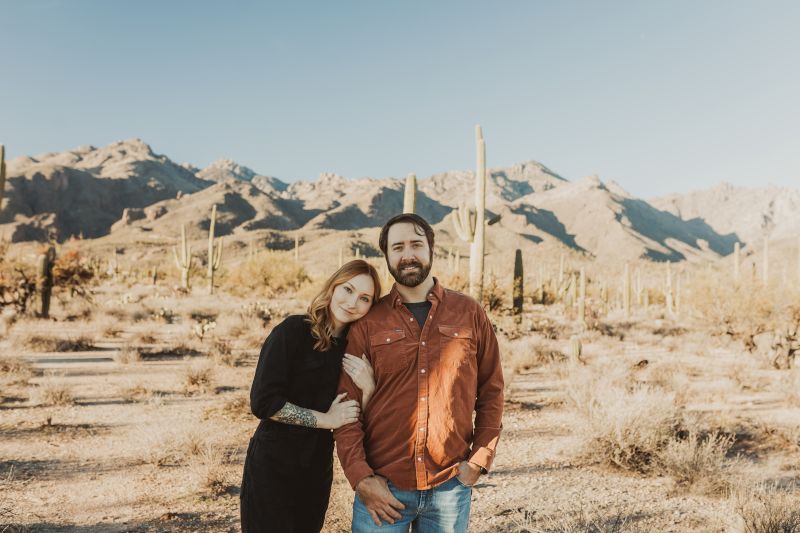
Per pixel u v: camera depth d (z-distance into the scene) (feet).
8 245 62.44
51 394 26.04
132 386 29.43
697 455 17.33
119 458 18.49
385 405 7.66
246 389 29.81
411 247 7.82
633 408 19.66
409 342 7.70
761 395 30.96
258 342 47.85
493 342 8.39
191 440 18.76
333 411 7.77
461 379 7.68
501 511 14.62
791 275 55.06
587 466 18.56
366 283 8.04
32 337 43.88
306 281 124.16
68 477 16.66
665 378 32.76
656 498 15.58
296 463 7.94
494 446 7.78
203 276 171.32
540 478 17.38
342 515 12.94
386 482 7.52
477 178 52.65
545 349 46.19
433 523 7.63
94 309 68.95
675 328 76.74
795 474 17.65
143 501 14.94
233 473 17.20
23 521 13.33
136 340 49.42
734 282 52.95
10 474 16.49
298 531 8.17
